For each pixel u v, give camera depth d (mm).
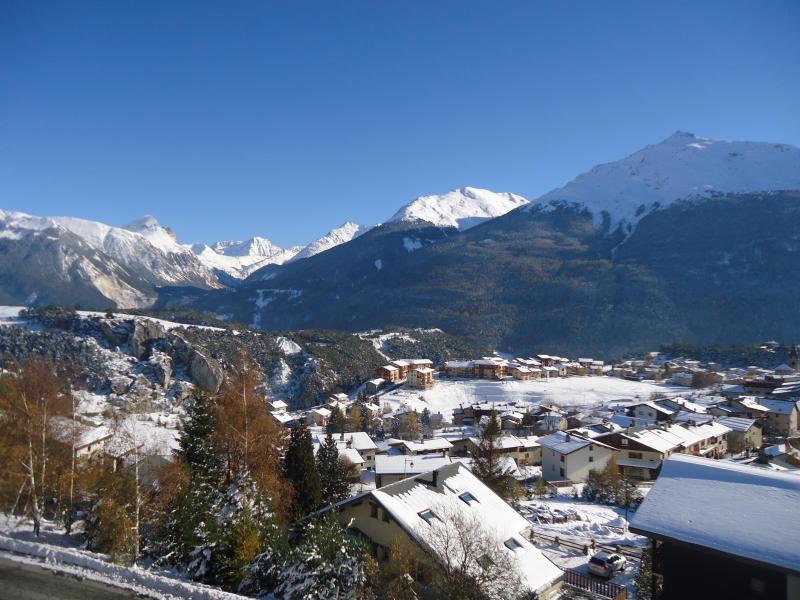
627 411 103750
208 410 36156
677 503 18500
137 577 20594
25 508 30453
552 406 117250
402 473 51219
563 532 42281
